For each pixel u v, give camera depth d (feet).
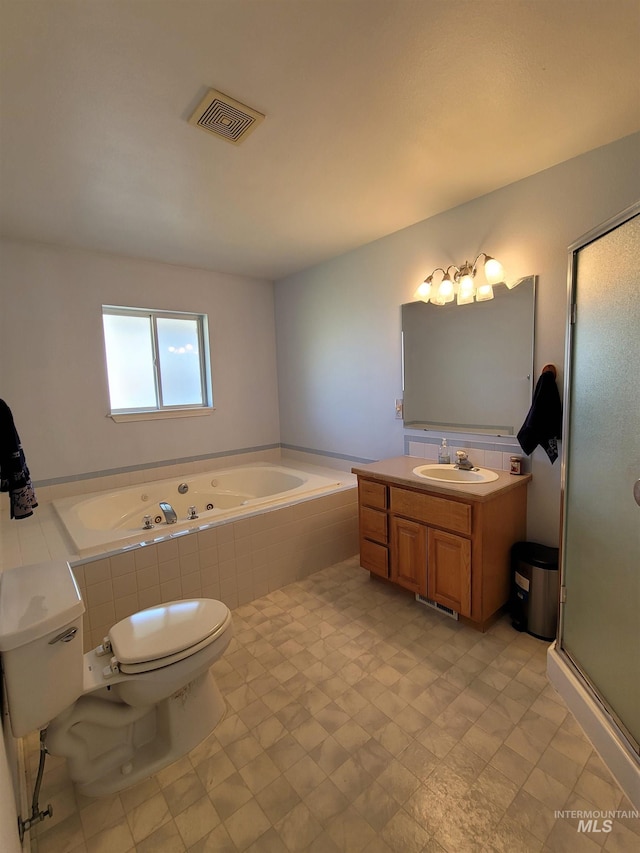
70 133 5.22
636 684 4.05
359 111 5.04
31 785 4.37
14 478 4.77
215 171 6.29
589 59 4.29
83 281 9.57
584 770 4.33
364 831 3.82
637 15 3.77
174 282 11.05
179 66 4.17
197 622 4.89
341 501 9.63
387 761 4.51
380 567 8.19
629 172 5.82
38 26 3.61
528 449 7.03
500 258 7.41
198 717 4.86
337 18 3.70
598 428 4.70
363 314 10.31
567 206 6.48
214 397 12.03
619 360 4.26
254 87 4.54
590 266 4.83
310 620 7.29
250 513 8.11
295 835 3.80
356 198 7.45
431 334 8.81
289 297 12.59
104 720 4.36
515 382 7.48
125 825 3.95
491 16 3.76
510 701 5.32
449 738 4.78
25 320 8.87
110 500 9.49
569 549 5.46
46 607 3.80
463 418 8.41
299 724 5.05
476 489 6.58
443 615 7.36
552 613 6.50
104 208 7.41
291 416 13.08
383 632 6.88
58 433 9.41
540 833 3.74
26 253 8.82
